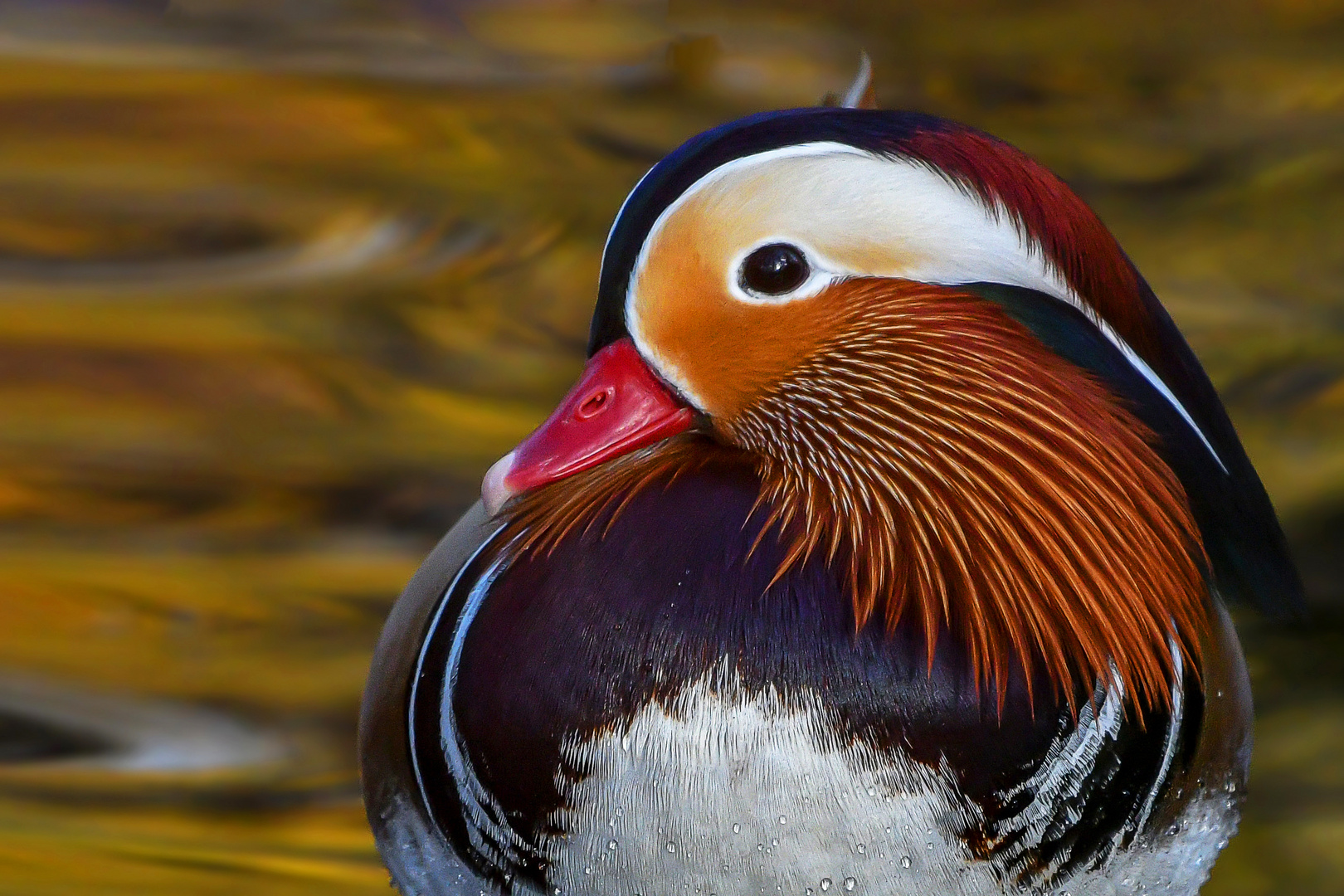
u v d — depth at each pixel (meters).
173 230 4.39
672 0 5.83
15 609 3.20
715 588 3.00
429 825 3.02
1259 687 3.17
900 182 3.00
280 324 3.93
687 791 3.00
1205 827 3.03
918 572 3.01
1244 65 5.34
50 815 3.12
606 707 3.00
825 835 3.00
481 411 3.61
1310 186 4.62
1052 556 3.01
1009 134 5.02
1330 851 3.12
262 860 3.11
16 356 3.71
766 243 3.00
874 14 5.66
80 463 3.34
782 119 3.01
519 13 5.81
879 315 3.01
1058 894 3.01
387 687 3.03
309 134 4.99
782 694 3.00
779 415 3.01
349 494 3.28
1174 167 4.78
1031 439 3.01
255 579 3.21
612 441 3.01
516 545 3.02
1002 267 3.00
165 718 3.16
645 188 3.01
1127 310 3.00
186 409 3.55
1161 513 3.01
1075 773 3.01
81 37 5.59
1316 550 3.22
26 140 4.84
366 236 4.44
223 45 5.57
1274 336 3.88
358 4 5.82
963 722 3.00
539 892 3.01
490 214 4.56
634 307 3.01
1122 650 3.01
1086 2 5.59
